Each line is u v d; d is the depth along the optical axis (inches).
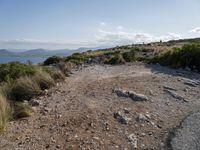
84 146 282.2
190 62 762.8
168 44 1988.2
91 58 1090.1
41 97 447.5
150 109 391.2
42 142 289.3
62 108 389.7
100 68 811.4
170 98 449.7
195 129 328.8
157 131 323.9
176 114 381.7
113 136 306.7
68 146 281.3
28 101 430.3
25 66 613.3
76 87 512.1
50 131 315.6
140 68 782.5
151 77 603.8
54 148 276.8
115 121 344.5
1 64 633.6
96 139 297.4
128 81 547.5
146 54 1168.2
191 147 283.9
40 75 529.0
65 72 689.0
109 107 388.2
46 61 1047.0
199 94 491.8
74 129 320.2
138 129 326.6
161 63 859.4
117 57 962.7
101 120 345.1
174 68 773.9
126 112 370.9
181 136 309.0
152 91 475.8
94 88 492.7
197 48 799.1
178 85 537.0
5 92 439.2
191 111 398.3
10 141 290.5
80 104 402.9
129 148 282.7
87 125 331.3
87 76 642.8
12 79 506.9
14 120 349.7
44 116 361.7
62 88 504.7
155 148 283.6
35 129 321.1
